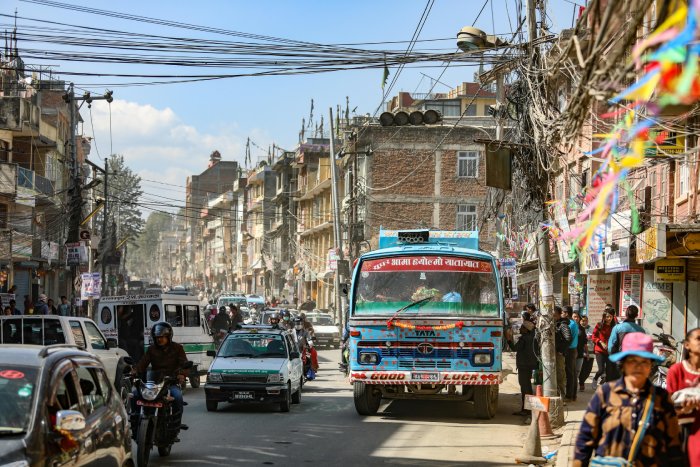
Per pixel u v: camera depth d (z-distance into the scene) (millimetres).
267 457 12367
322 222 77250
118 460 7852
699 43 4074
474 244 18172
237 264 126188
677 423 5930
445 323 16391
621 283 26125
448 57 17328
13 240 43219
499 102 22359
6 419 6469
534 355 17297
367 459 12305
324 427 15664
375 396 17812
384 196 56219
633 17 4832
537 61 15219
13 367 6930
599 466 5727
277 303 66750
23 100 45375
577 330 18531
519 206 31219
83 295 37188
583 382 21297
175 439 12273
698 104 10445
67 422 6414
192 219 166625
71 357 7570
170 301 24094
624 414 5879
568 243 15992
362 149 56688
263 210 103812
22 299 48125
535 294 38062
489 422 16594
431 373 16375
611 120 14172
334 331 45844
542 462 12008
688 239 18328
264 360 18656
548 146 13453
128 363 14578
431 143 56500
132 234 137500
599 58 4980
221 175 155750
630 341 5934
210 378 18016
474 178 56375
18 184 45469
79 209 37219
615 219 21016
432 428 15625
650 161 15102
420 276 17109
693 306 21594
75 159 37469
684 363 7535
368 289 17172
